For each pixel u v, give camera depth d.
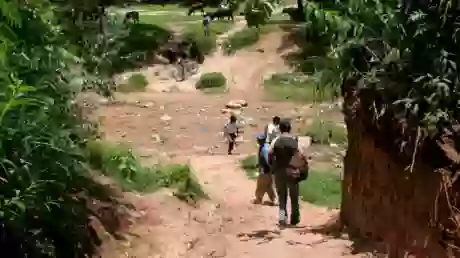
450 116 5.63
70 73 7.03
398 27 6.82
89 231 6.59
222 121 24.25
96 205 7.36
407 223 6.20
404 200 6.32
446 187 5.25
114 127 21.88
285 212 9.47
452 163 5.33
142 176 9.97
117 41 8.73
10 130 5.01
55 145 5.63
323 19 7.68
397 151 6.49
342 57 7.73
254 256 7.59
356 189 8.41
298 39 30.70
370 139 7.54
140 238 7.33
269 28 34.16
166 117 24.02
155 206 8.84
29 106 5.63
